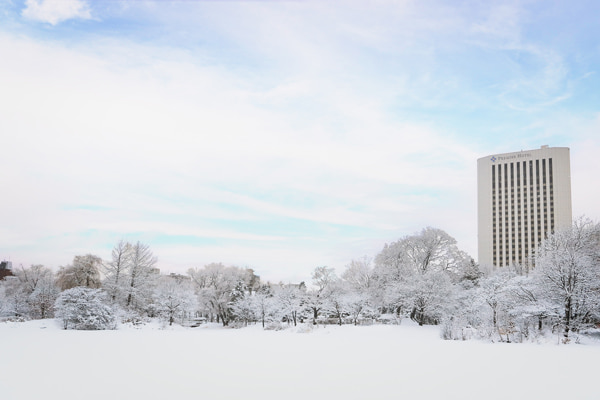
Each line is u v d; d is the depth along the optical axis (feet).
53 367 39.40
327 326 139.44
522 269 223.71
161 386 31.22
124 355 48.91
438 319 158.81
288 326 151.12
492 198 577.02
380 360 46.93
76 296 119.65
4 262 349.41
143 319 160.35
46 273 238.27
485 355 52.90
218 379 34.24
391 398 28.14
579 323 97.76
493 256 563.07
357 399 27.86
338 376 36.09
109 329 115.24
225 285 216.13
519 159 569.64
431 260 193.26
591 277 99.91
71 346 58.34
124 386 30.99
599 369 40.86
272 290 215.92
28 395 28.04
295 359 47.29
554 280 102.68
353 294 169.68
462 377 35.88
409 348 62.03
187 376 35.37
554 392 30.09
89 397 27.63
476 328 100.27
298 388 31.09
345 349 59.77
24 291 210.18
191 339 74.33
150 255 193.06
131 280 186.50
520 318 104.22
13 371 37.01
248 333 100.83
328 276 184.65
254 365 42.24
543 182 552.00
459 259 190.80
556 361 46.93
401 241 199.93
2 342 63.62
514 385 32.45
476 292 135.03
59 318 119.65
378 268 193.77
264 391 29.99
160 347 58.70
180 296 174.81
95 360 44.29
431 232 192.85
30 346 57.88
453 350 59.47
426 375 36.83
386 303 178.91
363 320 165.89
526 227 552.00
